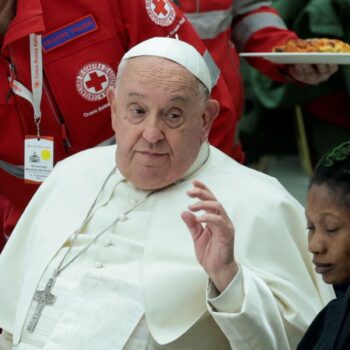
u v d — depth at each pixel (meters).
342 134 13.48
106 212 7.29
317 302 6.89
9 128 8.56
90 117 8.58
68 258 7.15
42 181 8.60
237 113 10.32
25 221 7.75
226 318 6.11
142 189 7.27
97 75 8.49
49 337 6.84
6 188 8.85
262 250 6.84
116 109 7.00
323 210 5.55
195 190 6.14
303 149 13.81
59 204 7.50
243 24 10.63
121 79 6.92
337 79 13.10
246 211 6.95
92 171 7.63
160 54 6.81
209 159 7.36
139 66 6.79
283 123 14.65
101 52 8.48
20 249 7.77
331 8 12.65
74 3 8.38
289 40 10.06
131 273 6.85
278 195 7.11
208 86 6.96
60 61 8.41
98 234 7.18
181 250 6.84
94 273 6.83
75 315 6.72
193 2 9.92
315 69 9.80
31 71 8.38
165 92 6.71
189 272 6.67
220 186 7.14
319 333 5.66
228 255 6.10
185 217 6.18
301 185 13.86
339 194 5.51
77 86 8.47
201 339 6.61
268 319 6.30
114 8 8.45
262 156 14.77
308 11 12.70
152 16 8.50
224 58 10.12
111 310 6.66
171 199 7.10
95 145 8.71
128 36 8.53
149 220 7.09
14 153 8.64
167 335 6.53
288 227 7.03
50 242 7.28
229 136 8.88
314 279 7.05
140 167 6.98
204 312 6.58
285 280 6.78
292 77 10.05
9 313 7.69
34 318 6.95
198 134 6.96
